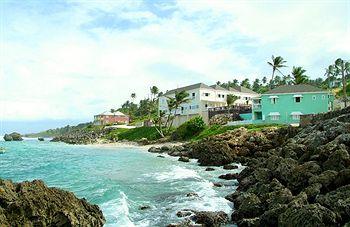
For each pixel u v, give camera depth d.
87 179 33.06
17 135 170.88
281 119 76.81
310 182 19.83
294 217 14.94
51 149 88.12
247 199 19.59
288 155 29.61
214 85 109.88
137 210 21.52
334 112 46.59
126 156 60.94
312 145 31.08
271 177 24.50
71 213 15.85
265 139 52.25
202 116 92.50
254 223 17.20
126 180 32.81
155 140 92.12
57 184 30.08
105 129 136.00
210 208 21.97
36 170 41.69
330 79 133.75
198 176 35.34
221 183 30.94
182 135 85.25
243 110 88.06
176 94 95.56
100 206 21.78
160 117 98.88
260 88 166.62
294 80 106.06
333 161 21.83
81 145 108.44
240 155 48.41
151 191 27.45
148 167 43.44
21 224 14.38
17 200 15.20
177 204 23.08
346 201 15.56
